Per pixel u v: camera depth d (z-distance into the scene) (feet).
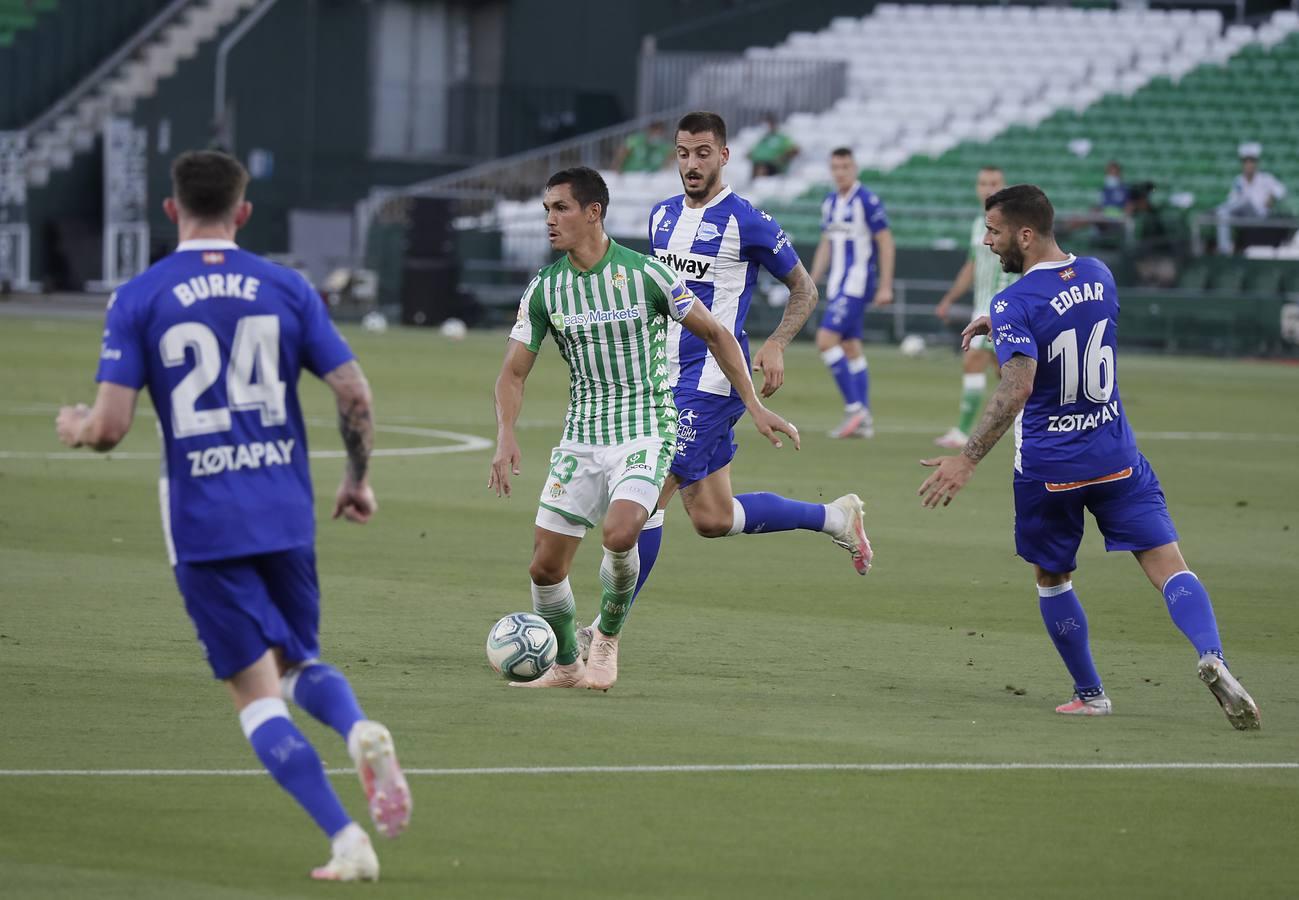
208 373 57.06
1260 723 79.66
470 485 158.61
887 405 246.06
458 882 55.72
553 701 81.66
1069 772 70.69
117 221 416.67
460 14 494.18
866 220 202.59
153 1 460.96
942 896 55.36
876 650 95.35
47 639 92.17
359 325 387.75
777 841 60.85
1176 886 56.75
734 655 93.35
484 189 447.83
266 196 453.99
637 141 438.40
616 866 57.72
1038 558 81.71
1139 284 356.38
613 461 83.82
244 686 57.11
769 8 492.13
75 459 169.68
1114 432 81.35
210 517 56.65
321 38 459.73
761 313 373.81
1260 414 241.96
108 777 67.10
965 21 482.28
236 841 59.67
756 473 169.68
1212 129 423.64
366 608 103.14
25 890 54.19
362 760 53.52
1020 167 413.80
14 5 444.96
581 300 83.05
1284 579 120.06
